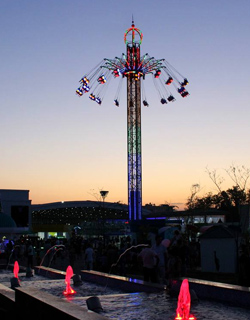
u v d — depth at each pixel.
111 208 107.19
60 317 7.27
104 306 11.92
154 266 17.64
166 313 11.02
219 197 63.59
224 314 10.85
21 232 68.31
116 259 27.78
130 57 65.12
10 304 9.76
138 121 64.56
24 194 98.50
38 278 20.72
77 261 42.50
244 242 28.30
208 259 27.52
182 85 65.94
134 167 64.12
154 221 45.84
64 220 129.50
